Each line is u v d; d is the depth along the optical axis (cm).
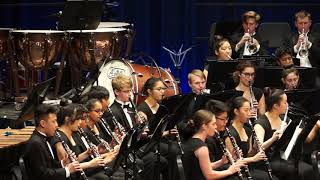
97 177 1880
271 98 2011
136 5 3341
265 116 2027
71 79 2736
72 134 1878
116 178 1908
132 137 1738
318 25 2725
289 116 2047
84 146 1892
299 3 3244
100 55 2633
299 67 2378
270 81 2353
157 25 3359
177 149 1948
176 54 3203
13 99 2695
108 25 2861
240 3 3272
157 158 1955
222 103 1888
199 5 3297
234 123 1962
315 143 2073
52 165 1762
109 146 1895
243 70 2291
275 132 1958
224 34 2778
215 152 1923
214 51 2672
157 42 3369
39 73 2928
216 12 3291
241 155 1864
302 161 2052
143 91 2272
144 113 2128
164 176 2058
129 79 2122
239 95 2048
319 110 2194
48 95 2727
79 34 2616
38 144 1736
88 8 2594
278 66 2422
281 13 3259
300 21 2670
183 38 3328
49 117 1736
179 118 1936
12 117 2312
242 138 1953
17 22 3416
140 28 3353
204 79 2248
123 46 2791
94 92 2033
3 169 1905
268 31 2784
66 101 1992
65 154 1773
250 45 2680
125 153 1753
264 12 3266
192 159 1805
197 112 1820
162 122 1838
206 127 1814
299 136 1911
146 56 3047
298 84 2352
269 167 1888
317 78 2528
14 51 2623
